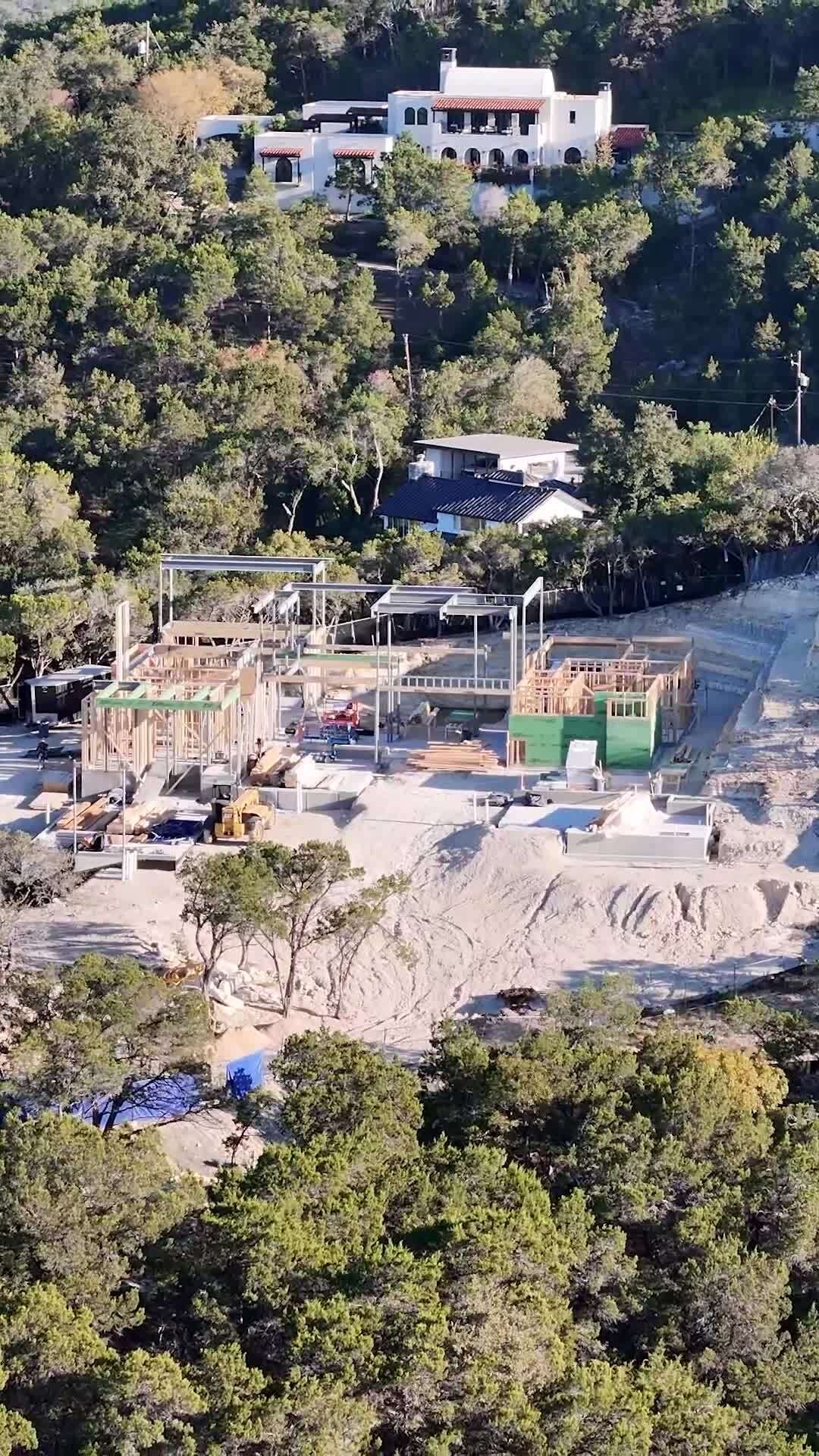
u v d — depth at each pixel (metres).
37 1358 51.09
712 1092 64.38
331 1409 49.09
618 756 107.69
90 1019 69.62
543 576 132.62
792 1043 73.62
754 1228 61.50
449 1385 51.47
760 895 91.25
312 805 103.81
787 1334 57.38
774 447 147.50
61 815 103.88
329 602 130.75
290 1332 52.53
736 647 126.00
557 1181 63.09
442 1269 54.28
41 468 140.75
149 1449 48.72
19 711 122.56
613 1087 65.69
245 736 108.56
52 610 121.69
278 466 153.00
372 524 150.50
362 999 85.06
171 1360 50.69
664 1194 60.47
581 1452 50.31
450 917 91.81
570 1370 52.44
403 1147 61.75
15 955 85.38
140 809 101.69
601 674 113.75
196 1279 55.44
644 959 87.69
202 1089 70.38
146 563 133.12
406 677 115.69
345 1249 55.25
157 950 87.69
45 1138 58.28
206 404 155.88
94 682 114.56
